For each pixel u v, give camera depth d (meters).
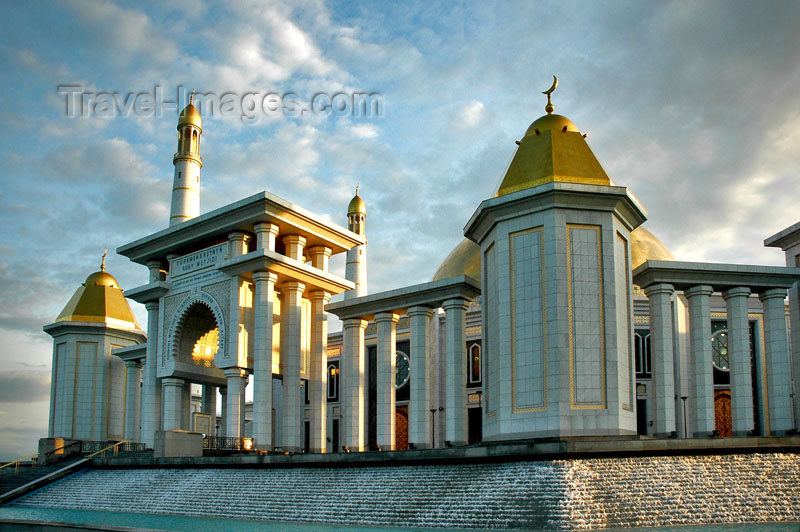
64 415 60.91
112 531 26.66
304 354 49.56
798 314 43.25
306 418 66.38
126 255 53.75
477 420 54.62
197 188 56.12
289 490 35.00
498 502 27.92
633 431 34.41
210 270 49.16
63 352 62.81
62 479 46.38
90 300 63.88
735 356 40.72
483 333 38.12
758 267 40.94
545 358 33.56
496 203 35.84
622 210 35.81
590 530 25.41
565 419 32.53
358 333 47.50
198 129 56.81
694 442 29.33
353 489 32.91
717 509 27.17
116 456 47.78
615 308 34.16
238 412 45.72
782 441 29.80
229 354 46.25
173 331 50.69
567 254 34.31
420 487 31.00
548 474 27.86
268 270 45.66
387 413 44.69
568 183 34.16
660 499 27.20
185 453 43.25
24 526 28.98
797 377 43.12
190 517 35.22
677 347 50.75
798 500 27.75
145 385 52.09
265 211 45.59
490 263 37.94
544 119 38.81
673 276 40.16
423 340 44.19
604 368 33.50
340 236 51.09
